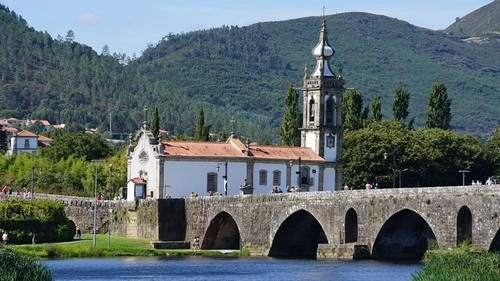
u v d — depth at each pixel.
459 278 166.62
